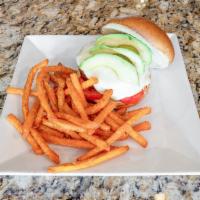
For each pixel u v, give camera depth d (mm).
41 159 278
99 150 276
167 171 271
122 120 300
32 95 330
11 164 272
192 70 386
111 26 344
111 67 318
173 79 362
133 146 296
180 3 500
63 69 337
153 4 498
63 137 295
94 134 294
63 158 285
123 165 275
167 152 292
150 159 284
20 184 274
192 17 471
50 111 293
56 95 320
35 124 298
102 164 273
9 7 487
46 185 274
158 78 364
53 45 392
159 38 344
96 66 321
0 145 286
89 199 265
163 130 314
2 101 347
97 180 278
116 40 332
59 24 455
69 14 474
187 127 311
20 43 421
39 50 389
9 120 300
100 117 290
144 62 328
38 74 336
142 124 306
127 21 344
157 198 266
